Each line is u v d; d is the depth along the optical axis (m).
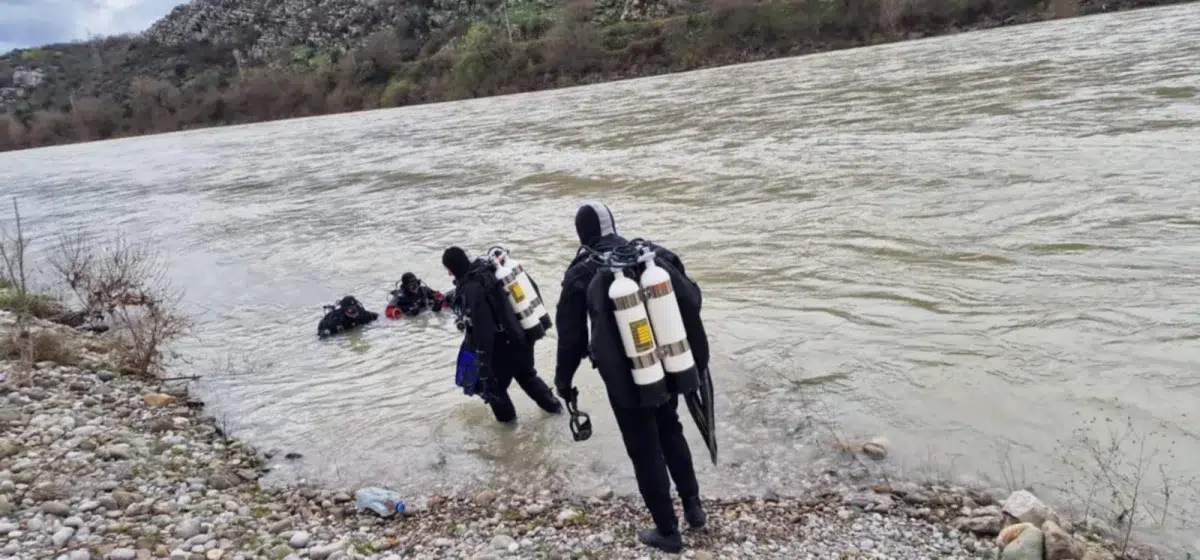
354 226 14.46
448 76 61.22
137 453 5.34
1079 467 4.25
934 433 4.78
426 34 79.81
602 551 3.89
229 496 4.86
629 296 3.51
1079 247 7.53
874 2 48.25
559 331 3.76
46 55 118.81
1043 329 5.95
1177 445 4.30
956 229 8.69
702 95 29.70
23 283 9.39
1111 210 8.42
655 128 21.97
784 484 4.41
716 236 10.00
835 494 4.27
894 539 3.79
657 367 3.57
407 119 42.25
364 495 4.69
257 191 21.48
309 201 18.36
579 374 6.30
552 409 5.70
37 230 18.88
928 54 31.39
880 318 6.66
